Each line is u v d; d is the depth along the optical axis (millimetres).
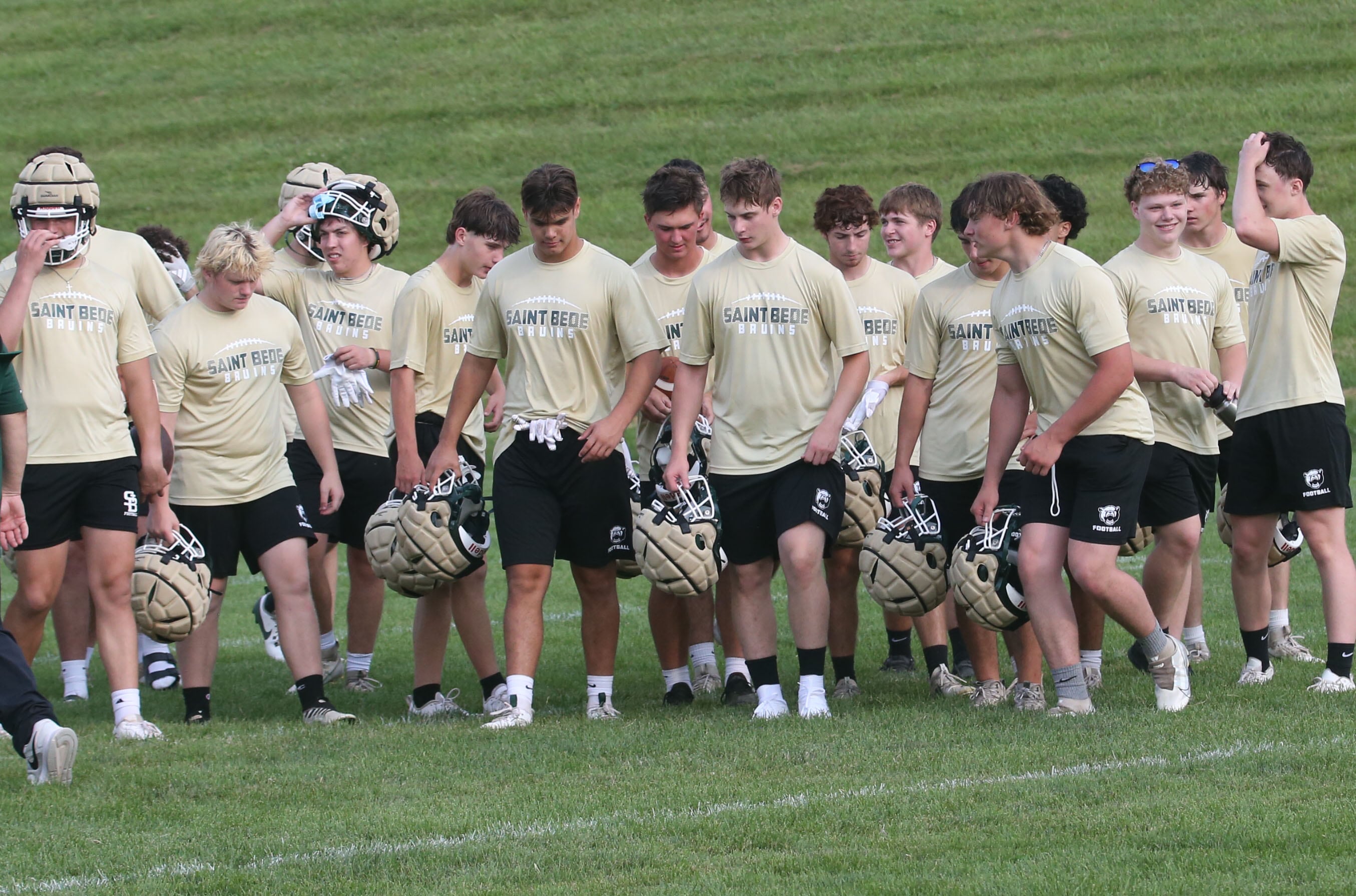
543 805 18125
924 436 26797
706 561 23844
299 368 26953
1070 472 22609
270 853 16562
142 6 140250
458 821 17484
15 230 107188
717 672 28922
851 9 129000
